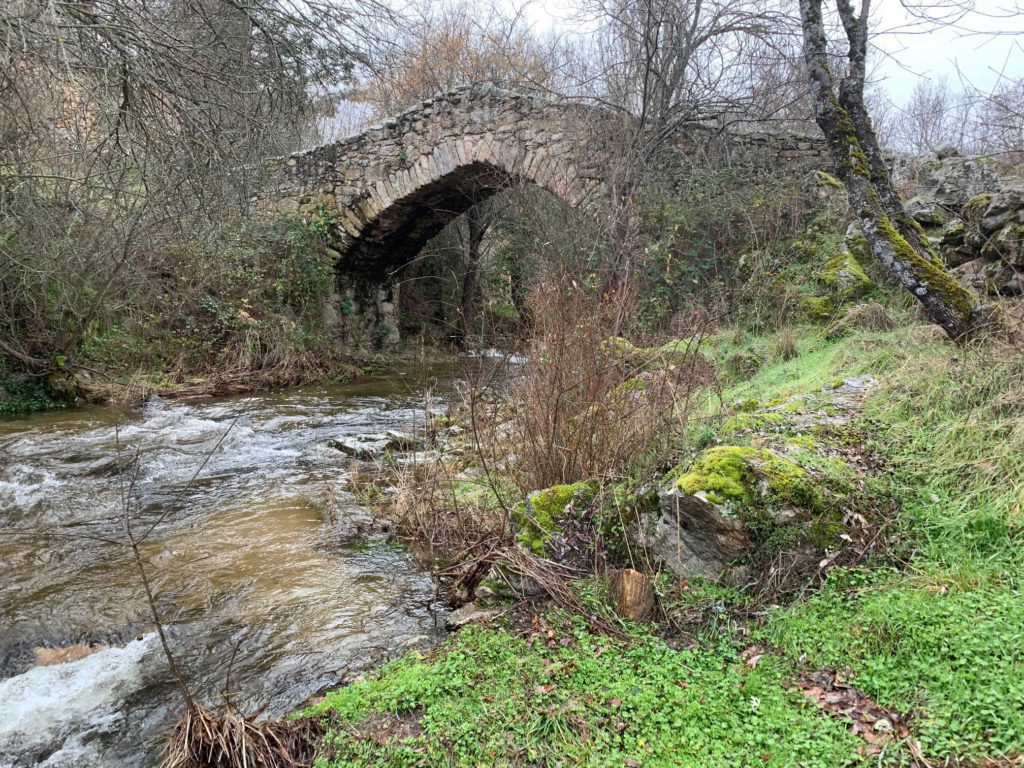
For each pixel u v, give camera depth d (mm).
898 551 3137
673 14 10109
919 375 4535
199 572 4395
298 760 2418
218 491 6148
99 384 10562
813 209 9438
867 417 4336
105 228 9422
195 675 3250
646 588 3170
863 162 5840
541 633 3104
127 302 11109
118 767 2639
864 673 2492
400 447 7258
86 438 8055
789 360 6891
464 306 19172
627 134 10297
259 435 8508
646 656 2842
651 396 4258
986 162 8258
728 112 10547
